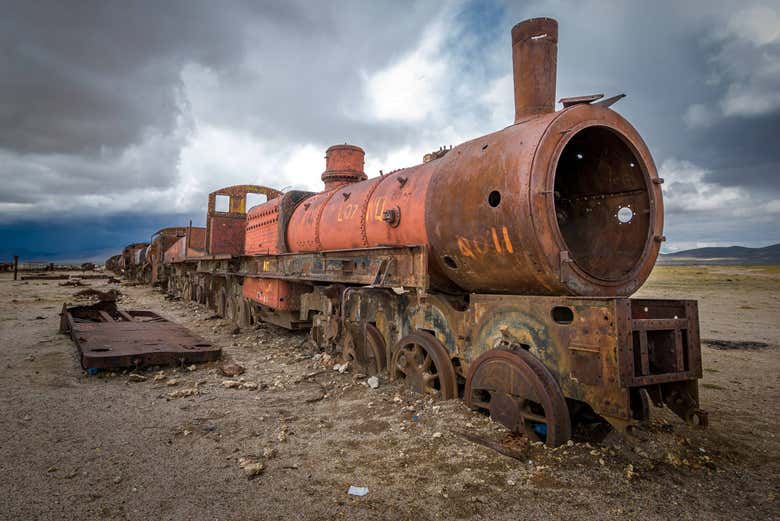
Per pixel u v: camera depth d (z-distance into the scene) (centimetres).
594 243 460
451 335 478
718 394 568
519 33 477
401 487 305
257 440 388
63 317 946
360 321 600
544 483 308
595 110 402
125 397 511
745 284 2862
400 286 509
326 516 271
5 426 410
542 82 467
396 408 464
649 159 427
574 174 489
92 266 4797
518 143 385
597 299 329
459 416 422
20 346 799
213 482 312
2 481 309
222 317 1270
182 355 661
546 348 370
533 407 393
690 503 290
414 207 502
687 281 3272
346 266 632
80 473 323
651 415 467
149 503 284
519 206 362
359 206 619
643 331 334
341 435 400
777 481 325
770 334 1048
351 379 588
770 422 461
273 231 903
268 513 274
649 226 416
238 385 567
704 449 383
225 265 1223
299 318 866
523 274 382
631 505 284
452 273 469
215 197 1280
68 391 528
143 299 1870
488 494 296
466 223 416
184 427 416
